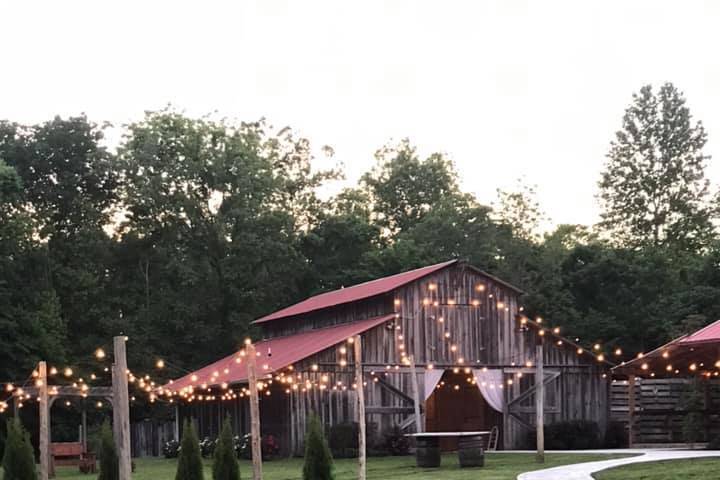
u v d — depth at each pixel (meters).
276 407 36.34
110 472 20.22
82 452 33.81
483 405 39.88
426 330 37.50
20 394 27.86
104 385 51.25
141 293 61.53
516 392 38.28
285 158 68.38
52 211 59.09
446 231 67.81
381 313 38.25
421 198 78.25
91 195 62.28
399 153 80.19
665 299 51.50
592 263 54.66
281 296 61.62
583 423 38.09
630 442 35.19
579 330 51.50
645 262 55.59
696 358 32.62
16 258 52.28
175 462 40.12
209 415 43.66
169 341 59.03
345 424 35.00
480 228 67.75
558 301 53.75
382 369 36.50
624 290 52.56
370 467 29.81
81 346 55.19
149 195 58.62
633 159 77.75
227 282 59.94
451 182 80.19
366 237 65.38
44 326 49.12
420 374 37.09
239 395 39.34
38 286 52.66
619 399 39.53
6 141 59.78
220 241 59.47
